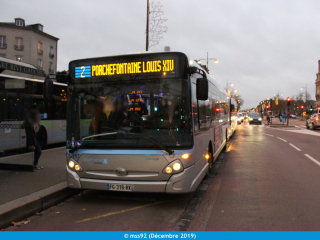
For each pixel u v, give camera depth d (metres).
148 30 13.68
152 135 4.96
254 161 10.20
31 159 7.27
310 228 4.27
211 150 8.06
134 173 4.97
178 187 4.83
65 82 5.65
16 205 4.67
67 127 5.38
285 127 35.22
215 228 4.29
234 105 23.97
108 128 5.14
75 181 5.24
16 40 45.34
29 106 10.41
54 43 51.00
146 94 5.11
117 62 5.27
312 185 6.78
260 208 5.14
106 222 4.56
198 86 5.03
